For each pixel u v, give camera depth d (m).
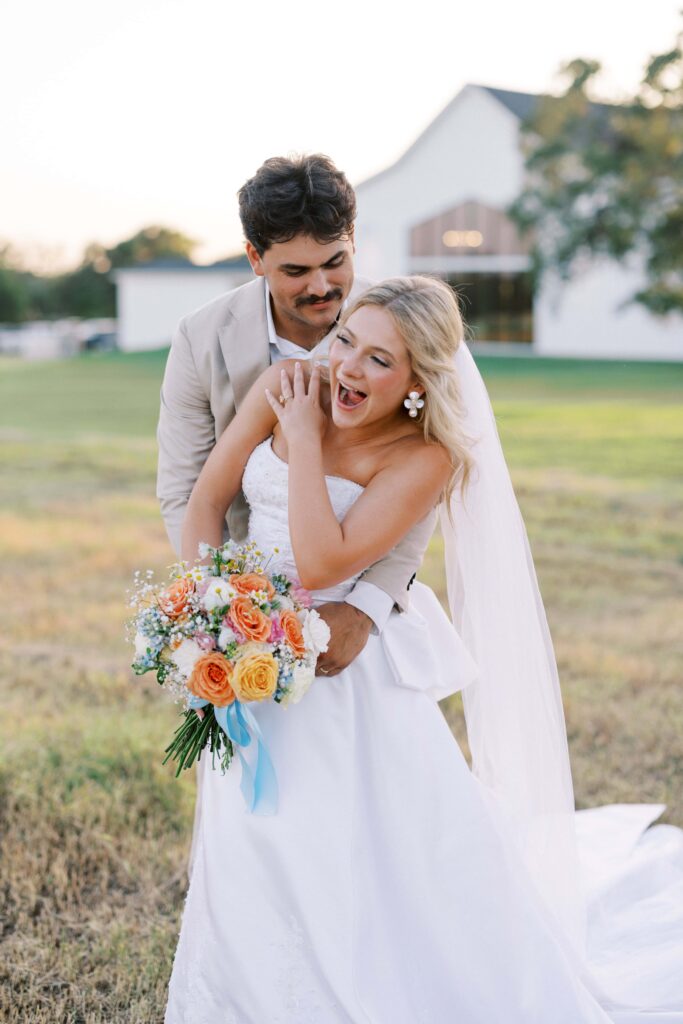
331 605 2.47
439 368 2.36
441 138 30.59
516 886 2.47
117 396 20.09
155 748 4.30
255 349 2.70
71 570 7.34
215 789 2.46
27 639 5.81
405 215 31.39
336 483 2.47
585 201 26.08
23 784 3.93
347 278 2.53
